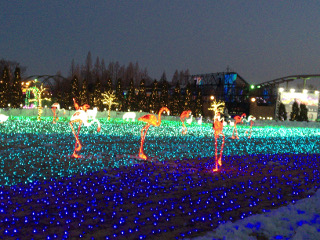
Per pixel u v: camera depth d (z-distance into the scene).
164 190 8.67
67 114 38.31
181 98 49.25
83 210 6.89
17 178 9.12
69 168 10.68
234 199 8.19
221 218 6.75
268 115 50.16
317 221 6.29
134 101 47.28
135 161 12.41
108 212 6.84
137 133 22.64
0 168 10.10
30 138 17.14
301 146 20.58
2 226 5.88
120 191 8.40
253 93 51.28
